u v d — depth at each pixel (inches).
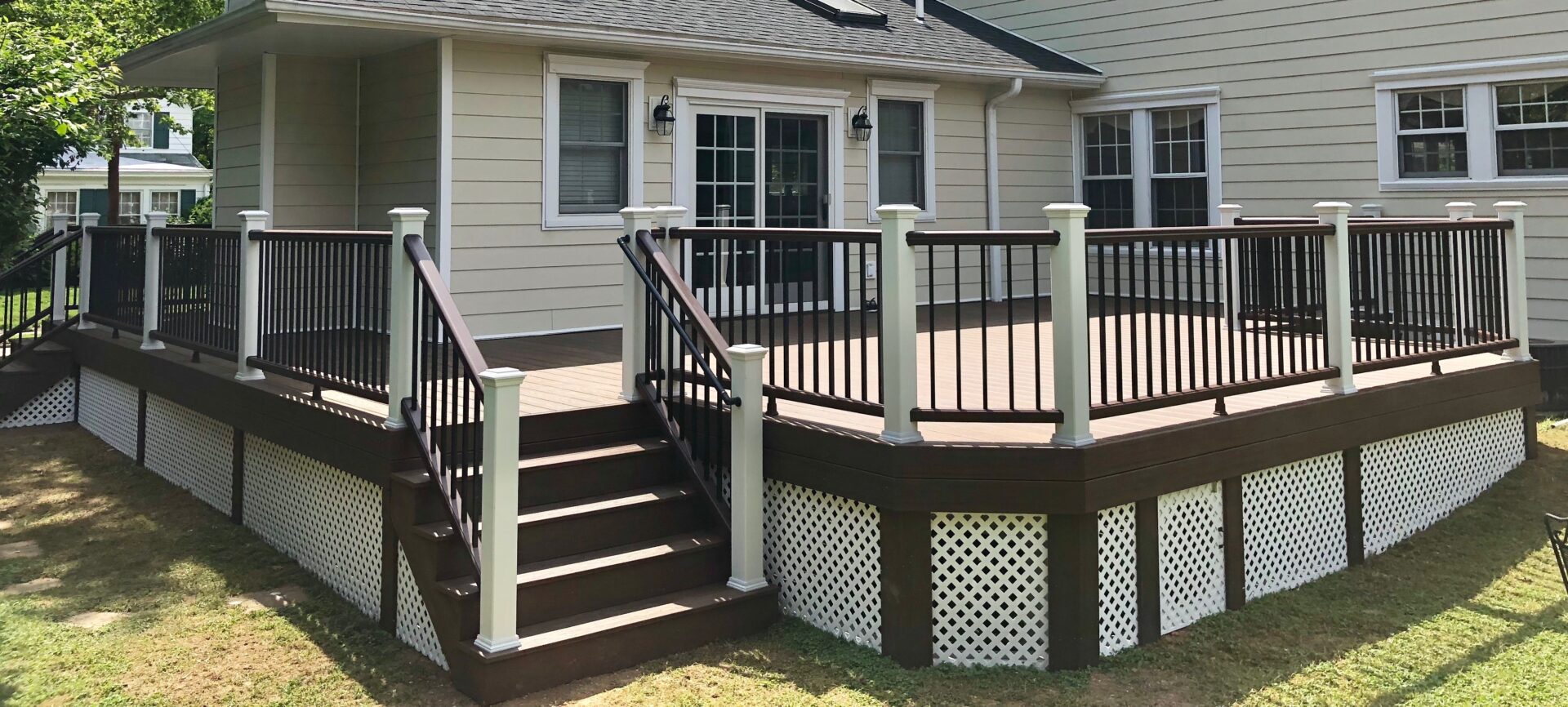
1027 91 477.1
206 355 282.4
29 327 375.6
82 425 350.0
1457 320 256.4
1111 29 476.4
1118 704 159.0
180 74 383.9
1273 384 200.7
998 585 173.6
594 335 344.5
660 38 340.5
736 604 183.9
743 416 186.5
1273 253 207.2
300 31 298.0
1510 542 233.8
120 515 257.0
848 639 184.1
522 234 335.9
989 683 166.4
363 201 351.9
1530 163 368.8
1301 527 211.9
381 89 340.5
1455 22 379.2
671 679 166.1
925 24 478.3
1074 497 166.7
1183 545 189.0
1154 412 198.7
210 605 200.2
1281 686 164.4
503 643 158.6
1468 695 160.7
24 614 193.2
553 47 337.4
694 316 200.7
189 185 1046.4
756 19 396.2
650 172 364.5
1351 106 408.2
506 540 158.4
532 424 197.3
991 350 303.1
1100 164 490.6
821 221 414.9
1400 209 398.0
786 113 400.2
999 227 469.4
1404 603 200.1
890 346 172.7
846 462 178.7
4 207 455.2
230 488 253.9
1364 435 220.4
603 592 177.0
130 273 308.5
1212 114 447.5
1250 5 433.4
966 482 169.3
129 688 163.9
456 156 319.0
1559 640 181.2
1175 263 181.8
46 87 410.9
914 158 445.7
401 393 185.6
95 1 610.2
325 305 208.8
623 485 201.2
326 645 182.4
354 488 200.4
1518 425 283.1
